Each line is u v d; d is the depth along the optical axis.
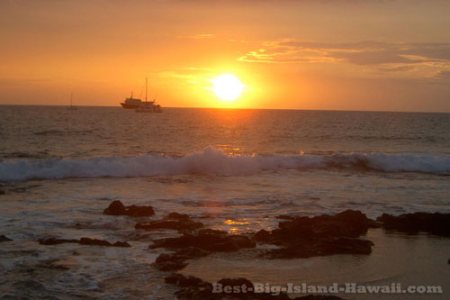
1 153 35.62
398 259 12.62
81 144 43.72
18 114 113.50
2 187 21.42
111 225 14.98
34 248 12.43
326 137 59.59
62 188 21.42
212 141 50.56
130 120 98.75
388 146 49.50
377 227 15.58
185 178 24.88
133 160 26.62
